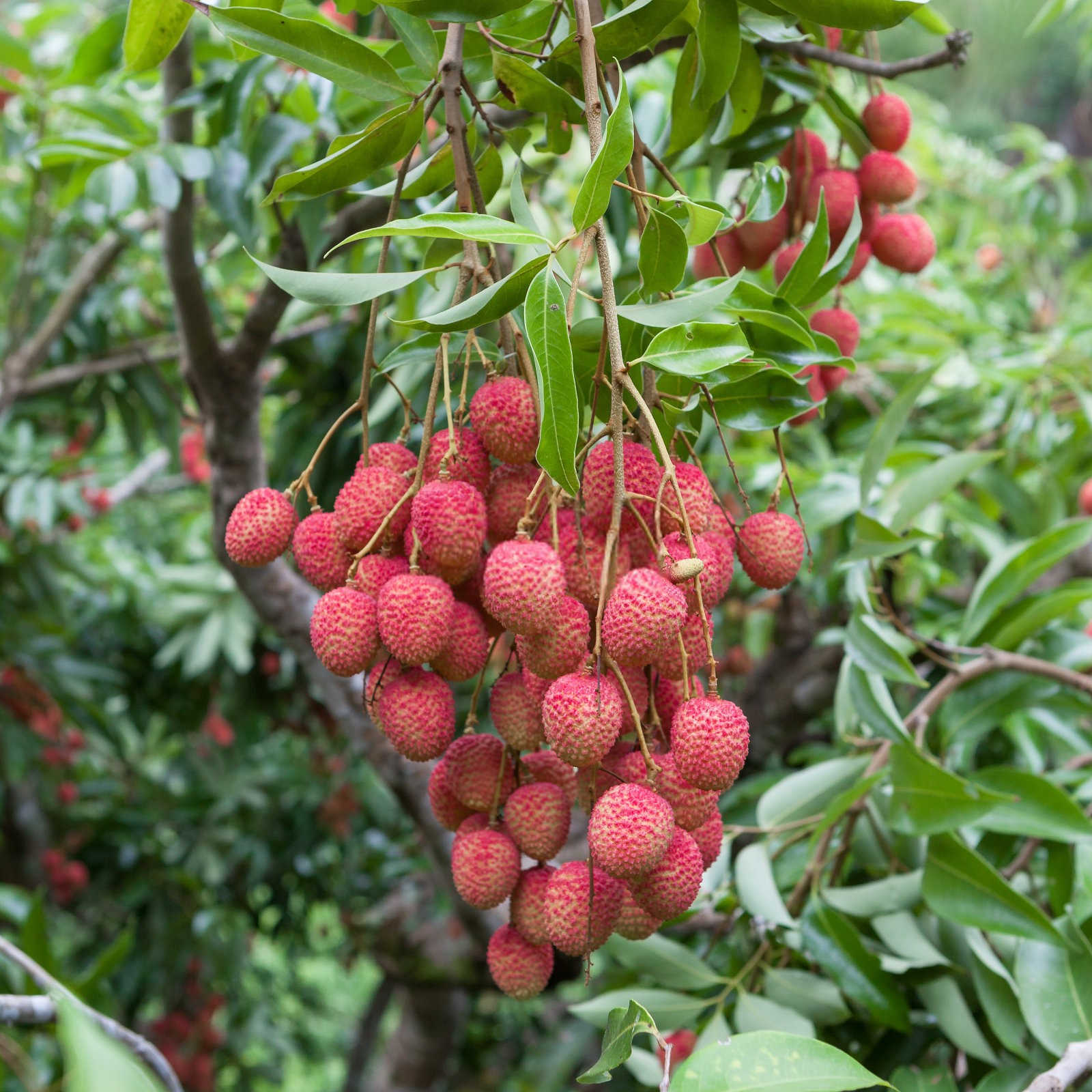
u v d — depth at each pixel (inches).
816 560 58.0
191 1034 111.6
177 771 115.2
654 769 24.5
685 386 29.0
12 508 73.5
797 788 42.8
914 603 58.4
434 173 31.2
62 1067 46.1
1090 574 58.7
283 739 120.6
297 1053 142.3
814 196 36.5
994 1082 35.2
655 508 24.5
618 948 40.3
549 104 30.2
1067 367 60.1
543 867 27.2
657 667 25.7
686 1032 42.0
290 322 58.6
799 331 27.8
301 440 60.9
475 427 26.7
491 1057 133.2
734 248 37.3
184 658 86.0
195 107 42.5
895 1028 37.2
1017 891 36.0
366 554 26.9
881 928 38.9
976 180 94.8
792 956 40.8
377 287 25.2
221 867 106.0
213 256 50.7
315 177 29.9
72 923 123.4
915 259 36.9
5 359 68.5
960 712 42.8
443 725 26.2
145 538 114.8
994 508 63.6
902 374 67.6
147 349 75.9
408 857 104.9
